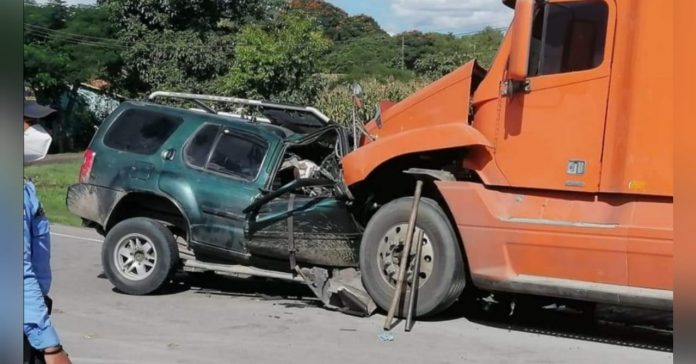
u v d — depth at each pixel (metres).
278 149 7.90
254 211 7.65
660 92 5.71
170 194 7.89
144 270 7.98
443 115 7.02
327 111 21.44
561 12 6.18
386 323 6.69
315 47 25.12
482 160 6.57
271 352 5.92
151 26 34.00
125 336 6.34
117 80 37.94
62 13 37.88
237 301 7.87
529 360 5.82
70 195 8.27
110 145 8.30
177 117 8.27
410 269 6.89
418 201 6.77
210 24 33.56
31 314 2.89
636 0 5.83
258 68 24.45
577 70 6.09
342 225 7.49
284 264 7.72
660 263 5.61
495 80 6.56
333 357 5.80
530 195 6.35
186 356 5.78
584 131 6.04
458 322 7.10
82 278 8.92
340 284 7.39
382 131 7.57
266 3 34.41
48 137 2.95
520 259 6.26
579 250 5.96
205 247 7.82
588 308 7.36
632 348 6.28
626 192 5.81
